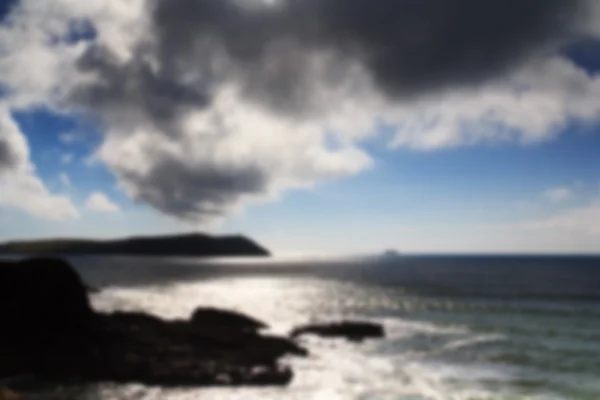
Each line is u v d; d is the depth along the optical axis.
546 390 26.12
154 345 31.42
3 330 29.31
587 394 25.33
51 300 32.09
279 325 51.72
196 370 27.22
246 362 29.61
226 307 69.81
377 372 30.44
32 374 26.62
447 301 76.31
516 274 157.50
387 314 61.31
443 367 31.78
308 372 30.08
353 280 132.75
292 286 112.62
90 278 126.00
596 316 58.28
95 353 28.61
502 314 60.25
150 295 87.56
